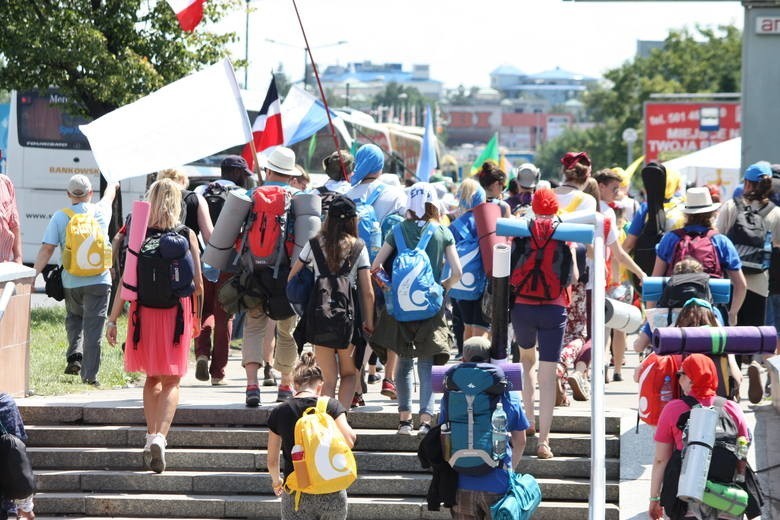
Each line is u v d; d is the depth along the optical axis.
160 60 31.38
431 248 14.48
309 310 14.09
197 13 21.89
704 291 13.70
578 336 16.72
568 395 16.89
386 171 50.31
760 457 14.31
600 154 154.12
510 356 19.17
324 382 14.52
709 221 15.27
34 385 17.62
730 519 11.16
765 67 24.52
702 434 11.11
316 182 36.50
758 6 24.50
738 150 41.28
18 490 11.27
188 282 14.48
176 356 14.59
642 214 17.69
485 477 11.95
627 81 132.00
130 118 17.00
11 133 40.56
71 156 40.44
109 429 15.38
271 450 12.38
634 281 17.89
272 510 14.40
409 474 14.77
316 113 29.98
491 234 15.73
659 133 75.69
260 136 24.86
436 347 14.39
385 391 16.42
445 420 12.07
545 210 13.97
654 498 11.69
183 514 14.46
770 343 11.73
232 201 15.01
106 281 18.02
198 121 17.03
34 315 28.19
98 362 18.02
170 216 14.70
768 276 17.19
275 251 15.01
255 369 15.59
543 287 13.99
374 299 14.59
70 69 30.42
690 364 11.44
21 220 40.62
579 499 14.23
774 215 17.00
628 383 19.19
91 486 14.75
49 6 30.27
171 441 15.28
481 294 16.38
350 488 14.60
